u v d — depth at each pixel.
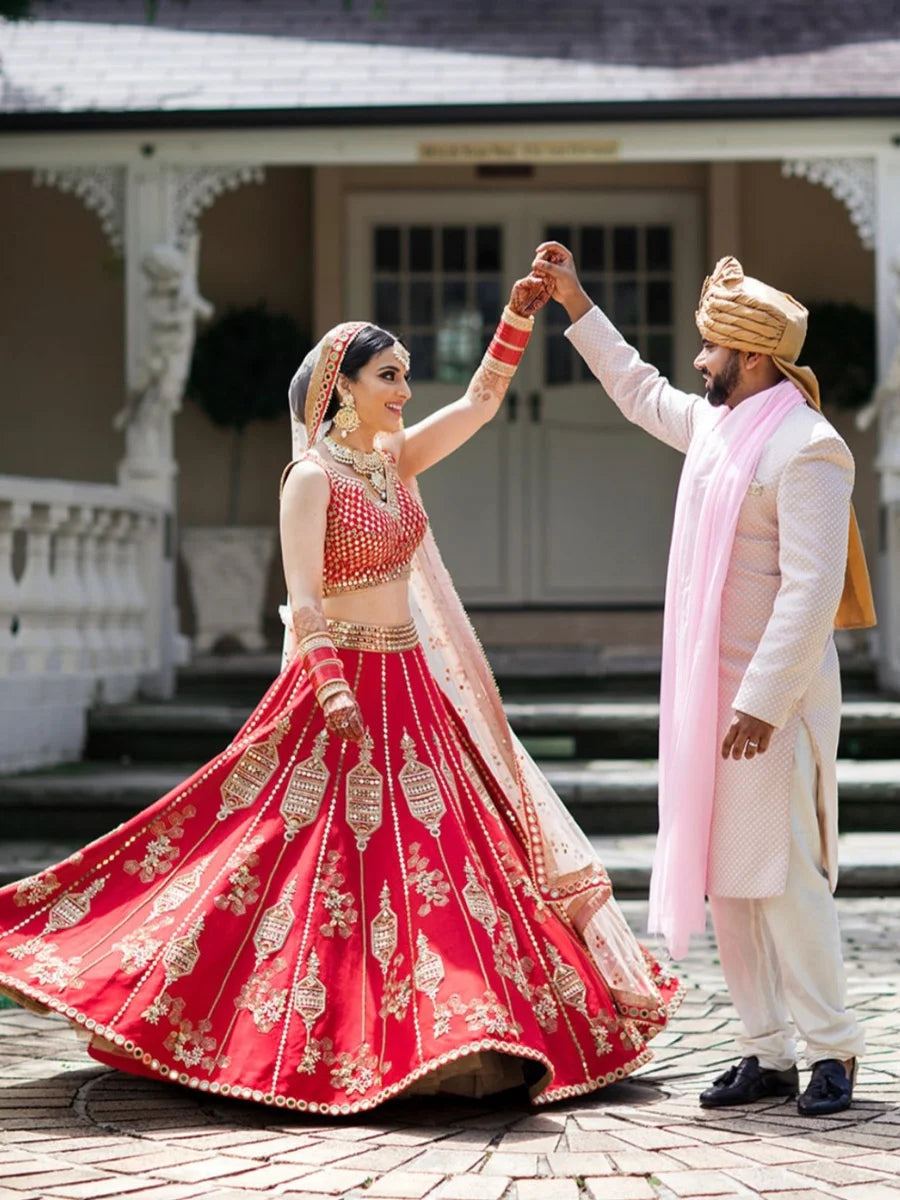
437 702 3.88
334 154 9.18
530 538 11.45
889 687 9.11
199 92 9.16
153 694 9.38
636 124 9.09
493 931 3.50
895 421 9.06
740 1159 3.03
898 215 9.10
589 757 8.15
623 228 11.44
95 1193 2.85
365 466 3.88
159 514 9.34
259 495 11.59
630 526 11.44
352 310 11.43
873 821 7.27
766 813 3.39
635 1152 3.09
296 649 3.85
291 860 3.60
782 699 3.31
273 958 3.49
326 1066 3.38
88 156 9.24
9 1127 3.33
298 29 10.03
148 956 3.51
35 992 3.49
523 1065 3.55
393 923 3.51
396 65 9.47
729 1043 4.19
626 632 11.16
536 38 9.88
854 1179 2.89
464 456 11.46
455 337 11.47
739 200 11.39
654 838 7.13
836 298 11.41
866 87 8.98
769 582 3.45
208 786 3.73
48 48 9.84
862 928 5.75
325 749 3.70
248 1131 3.29
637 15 10.21
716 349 3.61
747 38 9.82
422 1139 3.21
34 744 7.95
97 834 7.29
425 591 4.01
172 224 9.26
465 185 11.41
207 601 11.01
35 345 11.74
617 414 11.43
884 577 9.21
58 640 8.30
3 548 7.77
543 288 4.04
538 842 3.81
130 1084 3.70
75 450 11.71
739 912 3.52
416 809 3.64
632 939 3.86
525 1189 2.86
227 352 11.16
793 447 3.40
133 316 9.29
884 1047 4.02
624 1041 3.67
